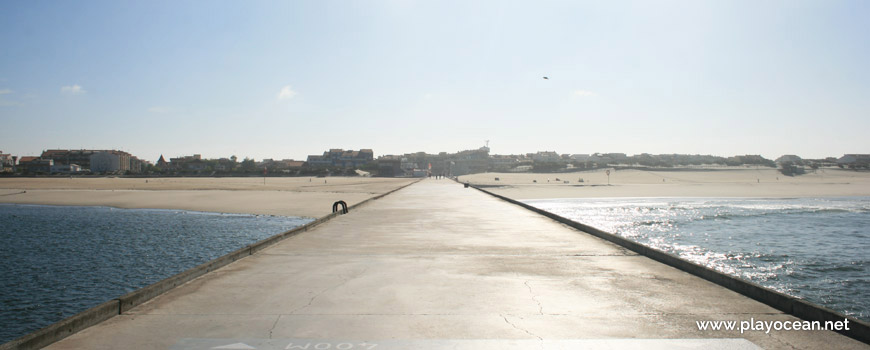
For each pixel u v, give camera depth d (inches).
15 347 157.2
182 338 176.4
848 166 7204.7
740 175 6161.4
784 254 690.2
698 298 236.7
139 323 195.2
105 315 199.9
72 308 418.6
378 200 1277.1
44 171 6835.6
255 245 395.9
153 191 2436.0
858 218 1221.7
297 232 528.4
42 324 378.6
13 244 757.9
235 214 1245.7
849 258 657.0
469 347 167.2
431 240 472.4
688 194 2524.6
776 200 2011.6
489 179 5516.7
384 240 471.8
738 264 621.6
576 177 5915.4
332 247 422.9
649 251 368.8
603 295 243.9
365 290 255.9
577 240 472.1
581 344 169.8
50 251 694.5
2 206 1632.6
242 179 5378.9
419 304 226.5
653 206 1652.3
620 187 3560.5
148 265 596.1
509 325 193.0
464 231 555.2
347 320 199.8
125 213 1323.8
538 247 422.6
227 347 166.7
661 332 183.2
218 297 239.1
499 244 443.2
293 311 213.3
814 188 3336.6
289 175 7116.1
